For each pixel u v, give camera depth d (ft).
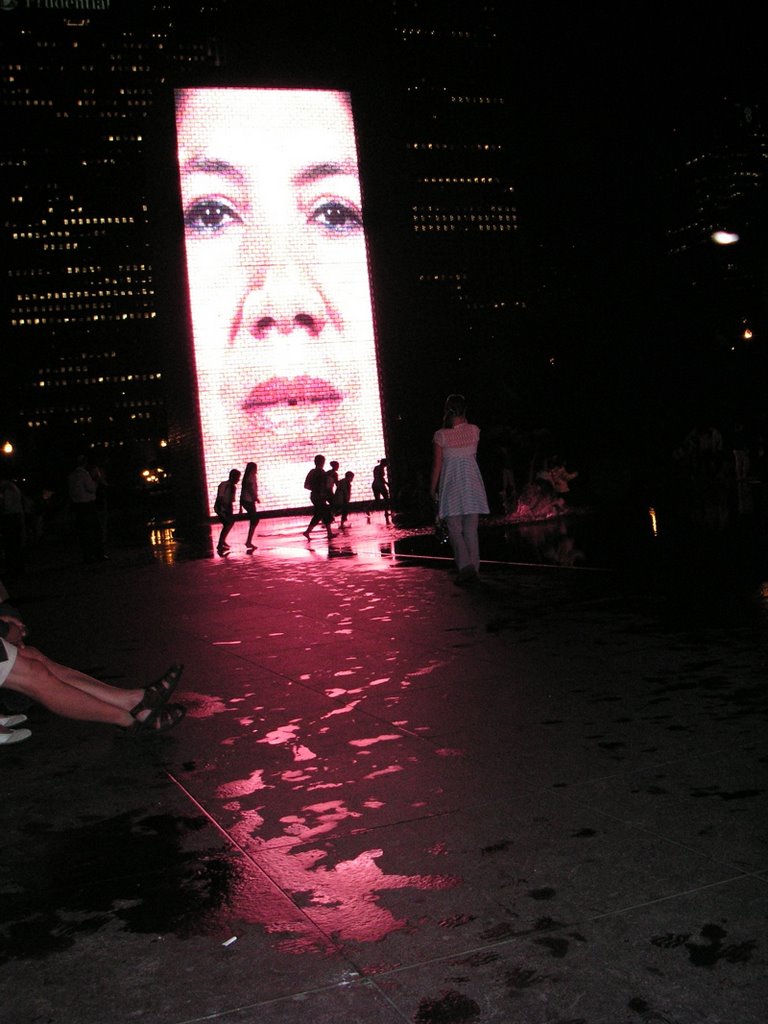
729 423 106.63
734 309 124.47
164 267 119.55
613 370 131.44
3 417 309.63
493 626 22.82
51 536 137.39
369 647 21.76
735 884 8.71
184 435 120.06
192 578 44.42
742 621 20.52
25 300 629.51
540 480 70.23
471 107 256.93
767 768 11.68
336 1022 7.11
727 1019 6.82
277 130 117.91
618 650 18.86
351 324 119.65
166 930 8.66
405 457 127.54
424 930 8.30
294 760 13.62
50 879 10.00
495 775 12.19
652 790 11.21
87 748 15.10
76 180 632.38
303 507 117.19
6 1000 7.68
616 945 7.83
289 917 8.74
